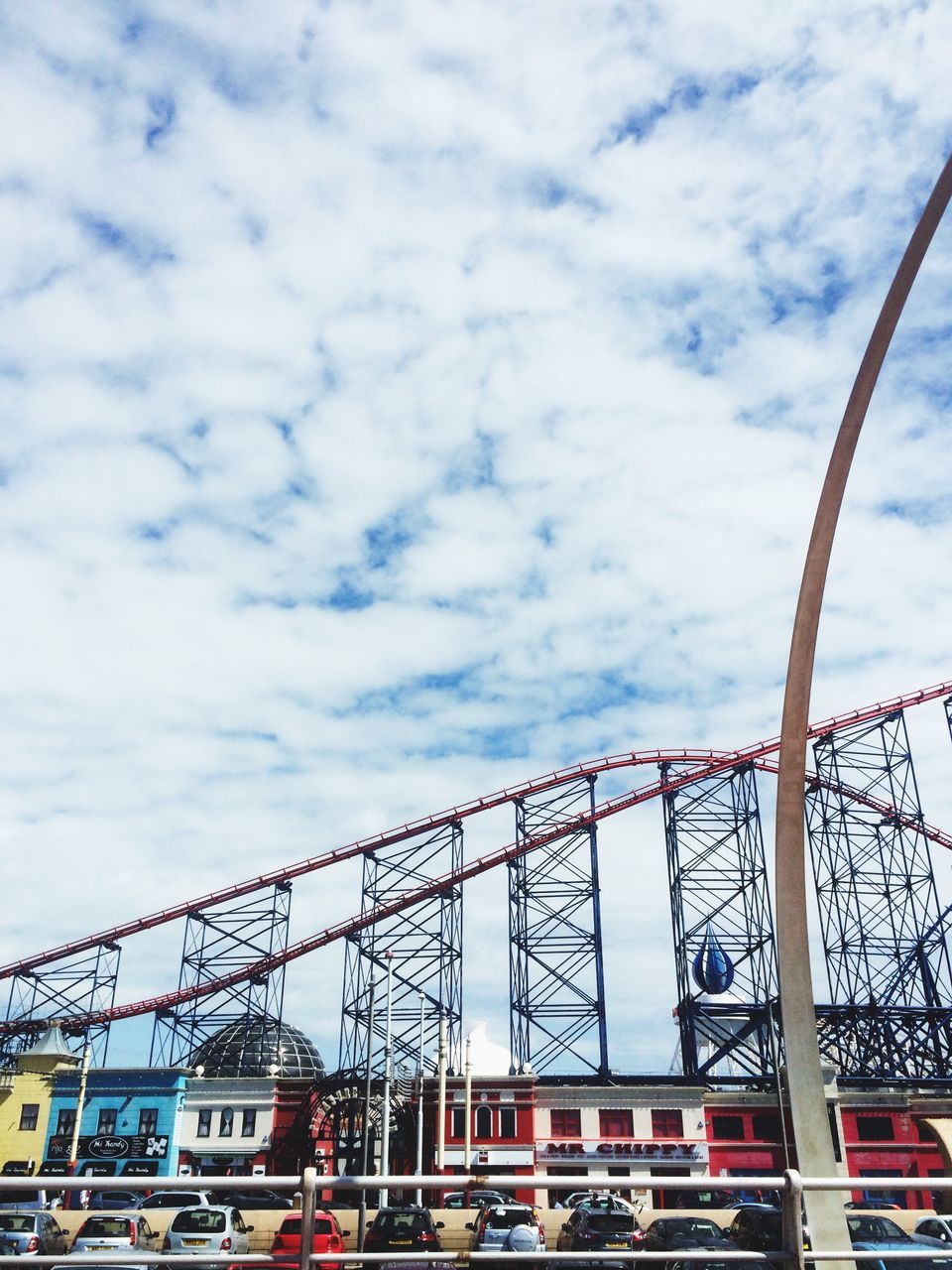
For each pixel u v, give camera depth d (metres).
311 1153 68.62
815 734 68.69
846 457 12.66
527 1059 67.62
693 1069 68.00
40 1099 68.19
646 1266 11.23
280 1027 73.00
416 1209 24.42
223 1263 8.35
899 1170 63.69
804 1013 11.95
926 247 11.84
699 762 70.88
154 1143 66.19
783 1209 8.72
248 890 69.06
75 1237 22.69
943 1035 69.00
